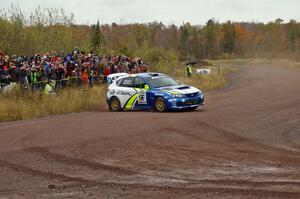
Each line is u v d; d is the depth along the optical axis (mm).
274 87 33250
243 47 135125
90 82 27328
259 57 128625
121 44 46719
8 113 19156
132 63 31984
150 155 10547
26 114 19438
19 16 32750
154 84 20531
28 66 22922
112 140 12438
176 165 9539
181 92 19594
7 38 31281
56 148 11453
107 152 10906
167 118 17062
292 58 119562
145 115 18406
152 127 14727
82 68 26438
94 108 22844
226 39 126625
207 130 14156
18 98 21375
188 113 18750
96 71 28234
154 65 44281
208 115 17719
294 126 14789
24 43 31812
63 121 16938
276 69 71250
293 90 29359
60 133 13812
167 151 11000
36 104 20859
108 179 8500
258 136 13172
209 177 8500
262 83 39000
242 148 11406
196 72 47000
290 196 7152
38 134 13719
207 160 9984
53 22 36219
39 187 8039
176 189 7734
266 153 10750
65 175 8836
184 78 37438
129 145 11750
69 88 24688
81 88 25703
